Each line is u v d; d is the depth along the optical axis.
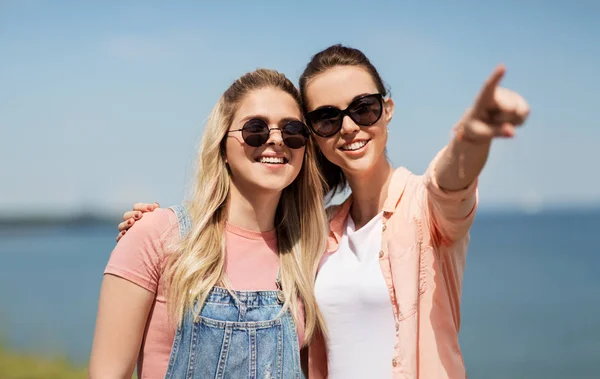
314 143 3.59
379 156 3.43
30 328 24.84
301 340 3.30
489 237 99.50
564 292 35.78
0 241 151.00
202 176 3.32
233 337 3.08
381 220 3.31
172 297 3.08
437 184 2.60
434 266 3.03
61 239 156.00
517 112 2.04
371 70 3.46
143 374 3.10
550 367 18.69
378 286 3.13
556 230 121.75
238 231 3.35
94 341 3.04
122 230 3.27
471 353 20.97
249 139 3.22
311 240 3.46
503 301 32.94
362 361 3.13
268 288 3.26
